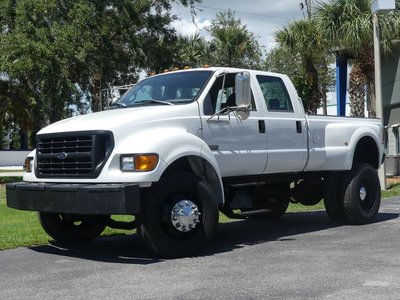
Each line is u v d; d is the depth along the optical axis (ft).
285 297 17.06
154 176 21.83
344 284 18.39
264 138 26.78
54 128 24.20
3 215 39.93
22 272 21.38
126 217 34.86
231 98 26.08
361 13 61.52
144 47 77.82
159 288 18.42
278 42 71.51
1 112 124.57
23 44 61.98
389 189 53.83
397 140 71.15
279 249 24.73
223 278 19.53
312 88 69.92
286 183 30.81
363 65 65.36
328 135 30.22
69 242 27.53
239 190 27.48
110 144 22.15
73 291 18.38
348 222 31.78
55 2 65.72
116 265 22.26
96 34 69.00
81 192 21.74
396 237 27.04
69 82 65.00
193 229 23.35
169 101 25.58
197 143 23.52
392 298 16.83
